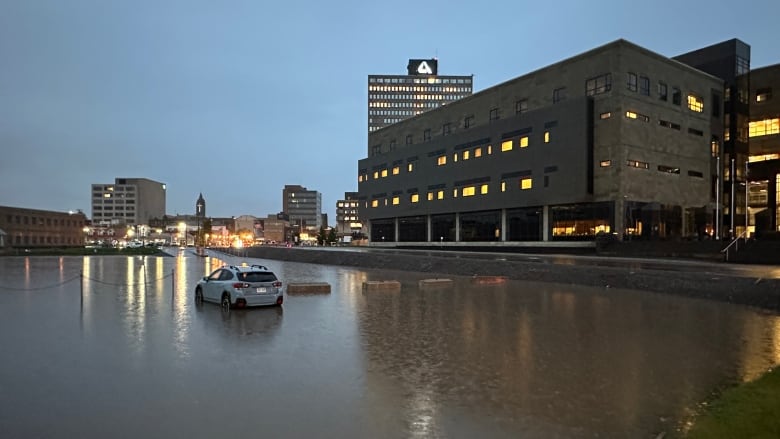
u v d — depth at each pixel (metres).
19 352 10.64
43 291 23.09
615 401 7.56
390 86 187.50
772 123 61.72
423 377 8.89
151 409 7.15
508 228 63.94
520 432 6.35
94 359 10.06
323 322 14.90
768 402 7.12
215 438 6.11
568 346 11.47
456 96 187.25
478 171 68.06
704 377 8.89
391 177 90.75
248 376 8.90
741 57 63.88
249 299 17.45
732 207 57.84
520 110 64.25
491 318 15.67
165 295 21.72
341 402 7.50
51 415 6.88
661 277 23.75
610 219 51.03
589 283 26.83
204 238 155.75
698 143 59.19
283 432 6.32
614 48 52.03
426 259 40.19
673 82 56.91
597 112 53.09
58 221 101.88
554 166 56.19
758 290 19.22
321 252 56.44
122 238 170.88
